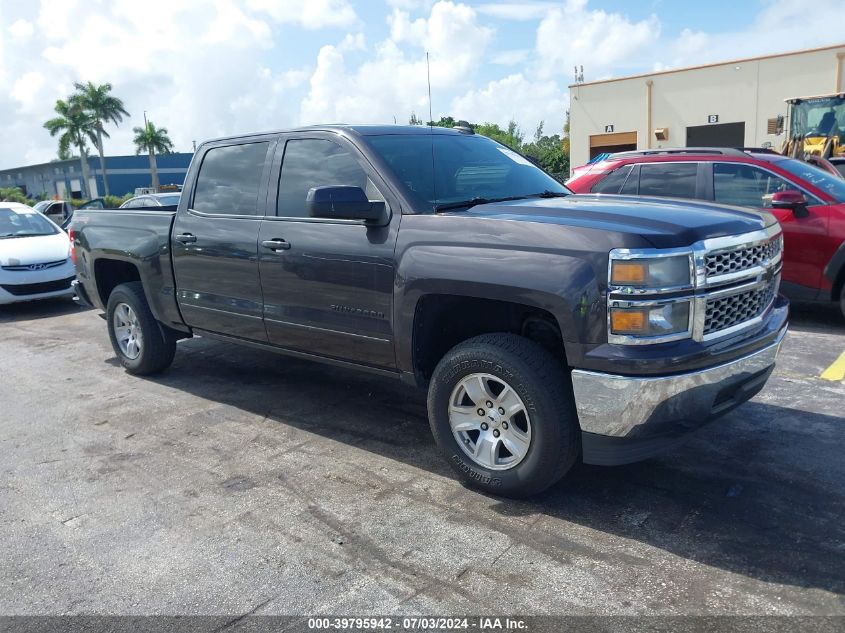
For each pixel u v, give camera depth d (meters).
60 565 3.23
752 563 3.04
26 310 10.30
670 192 7.74
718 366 3.25
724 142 29.92
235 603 2.89
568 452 3.46
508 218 3.55
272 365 6.46
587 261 3.18
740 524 3.36
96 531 3.52
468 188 4.30
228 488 3.95
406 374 4.02
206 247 5.02
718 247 3.27
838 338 6.71
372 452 4.39
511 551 3.20
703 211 3.65
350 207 3.82
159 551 3.31
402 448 4.45
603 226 3.26
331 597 2.91
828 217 6.93
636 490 3.74
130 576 3.12
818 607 2.73
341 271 4.15
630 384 3.11
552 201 4.07
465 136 4.96
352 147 4.29
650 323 3.11
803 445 4.23
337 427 4.85
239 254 4.77
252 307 4.79
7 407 5.57
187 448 4.56
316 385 5.81
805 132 17.44
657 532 3.32
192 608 2.87
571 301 3.20
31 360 7.15
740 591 2.84
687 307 3.17
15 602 2.96
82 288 6.69
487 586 2.94
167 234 5.38
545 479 3.50
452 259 3.60
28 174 89.38
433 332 4.00
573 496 3.70
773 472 3.89
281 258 4.48
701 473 3.91
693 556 3.11
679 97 30.42
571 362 3.27
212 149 5.20
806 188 7.08
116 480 4.11
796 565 3.01
